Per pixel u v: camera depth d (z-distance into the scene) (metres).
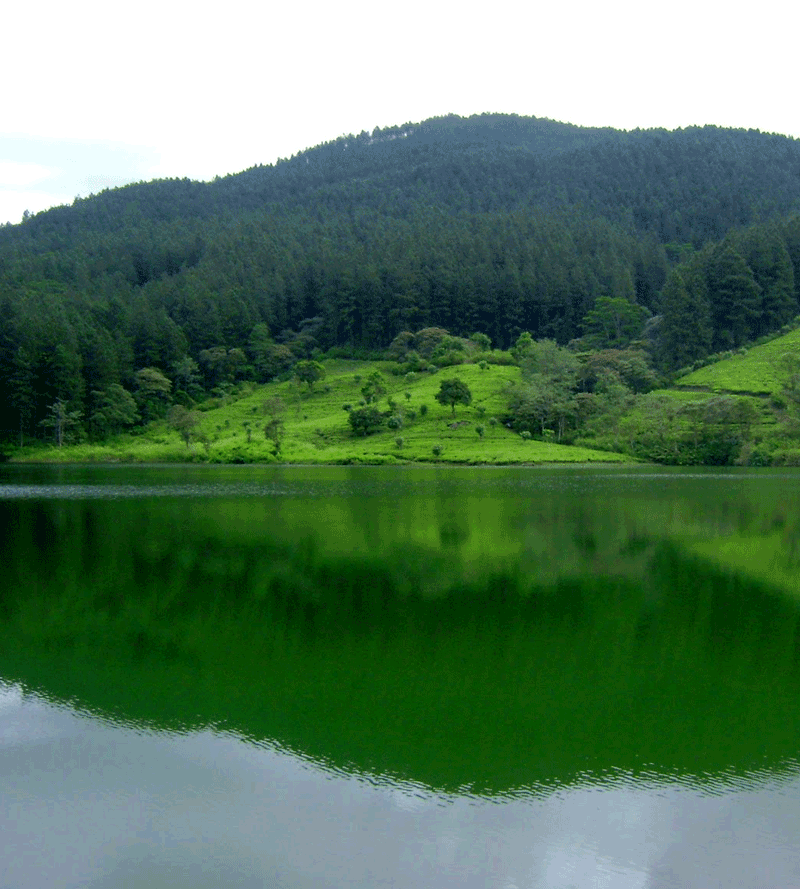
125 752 15.23
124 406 138.62
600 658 20.53
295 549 35.66
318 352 185.50
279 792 13.70
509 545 36.81
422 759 14.87
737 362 147.50
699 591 28.02
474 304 190.88
